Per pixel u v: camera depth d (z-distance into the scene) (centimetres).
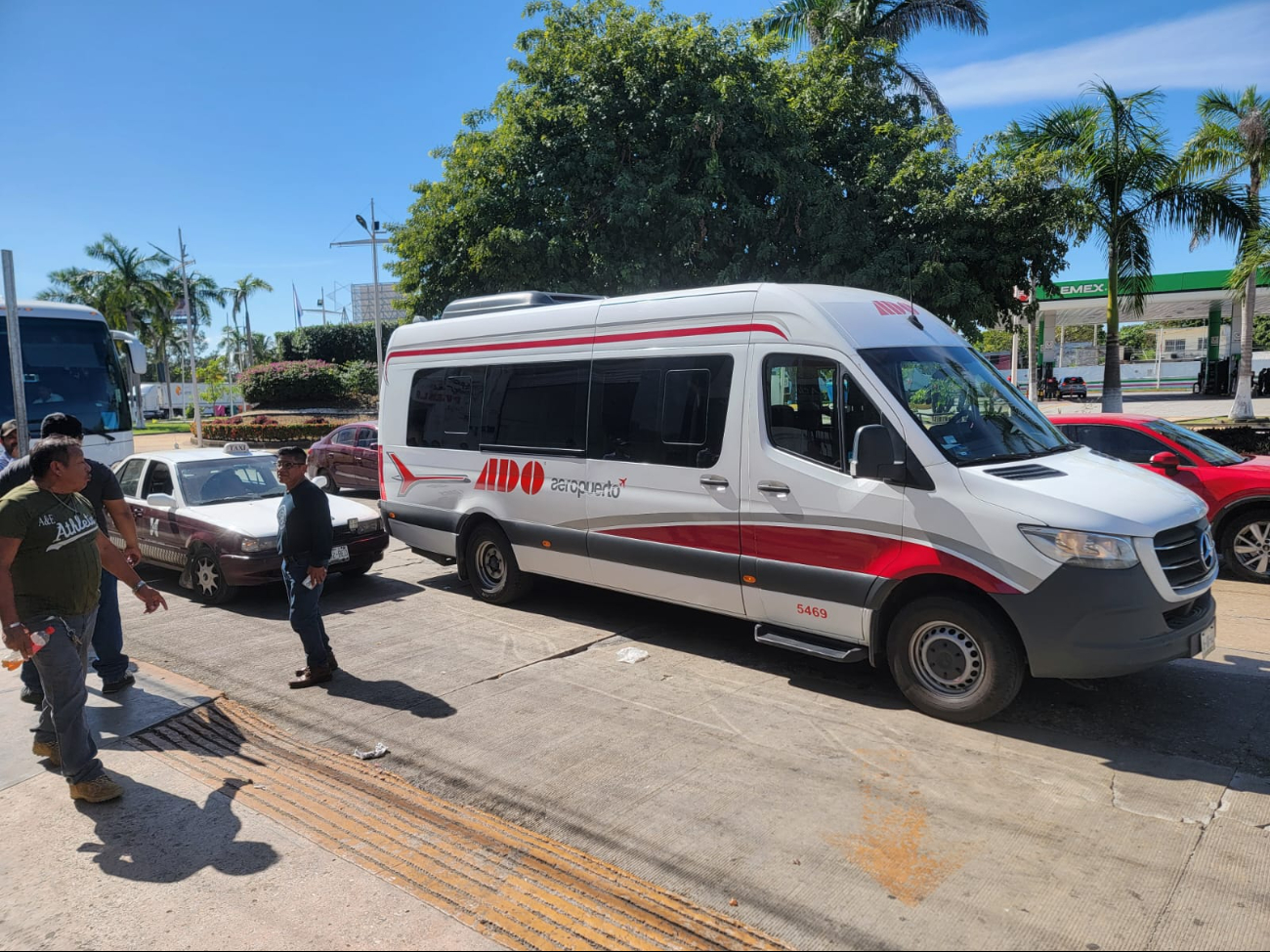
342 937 307
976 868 349
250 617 767
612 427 664
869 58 1753
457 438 802
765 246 1466
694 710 523
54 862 360
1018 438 538
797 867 353
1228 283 1819
